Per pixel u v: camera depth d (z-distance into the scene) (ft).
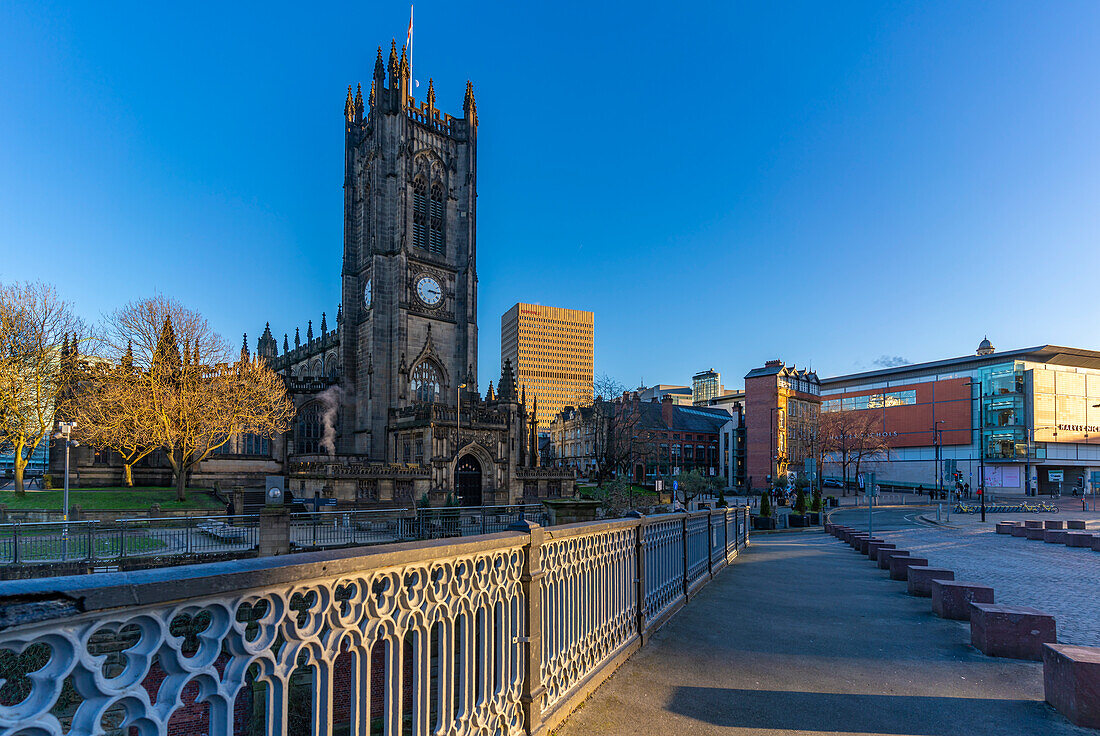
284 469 185.57
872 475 82.74
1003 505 214.07
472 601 15.64
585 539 23.13
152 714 8.63
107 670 41.57
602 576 24.77
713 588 46.19
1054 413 300.61
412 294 229.86
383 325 222.28
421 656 13.71
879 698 22.49
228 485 183.62
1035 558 72.08
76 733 7.68
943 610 36.65
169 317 160.97
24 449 150.51
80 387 157.99
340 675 49.49
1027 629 28.04
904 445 349.61
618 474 223.10
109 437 152.15
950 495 270.05
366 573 12.07
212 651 9.42
